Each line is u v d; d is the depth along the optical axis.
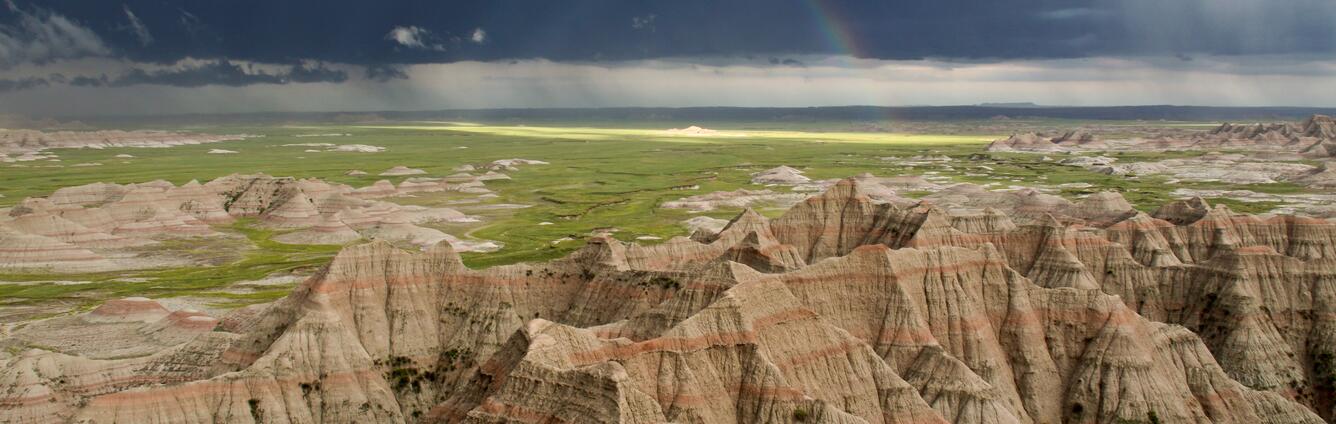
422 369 110.38
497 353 86.81
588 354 83.25
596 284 116.12
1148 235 150.88
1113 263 134.75
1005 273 115.50
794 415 84.44
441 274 117.88
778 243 139.50
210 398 95.00
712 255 133.50
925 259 112.69
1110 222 199.50
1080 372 107.31
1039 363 109.19
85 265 198.25
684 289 100.81
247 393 96.44
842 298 107.75
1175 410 101.81
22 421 98.81
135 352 131.62
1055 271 131.38
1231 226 152.12
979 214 149.38
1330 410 115.44
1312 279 125.69
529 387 77.25
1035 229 138.25
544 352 80.50
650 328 99.75
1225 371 117.88
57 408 101.56
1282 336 122.44
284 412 96.88
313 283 111.81
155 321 145.50
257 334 110.00
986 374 106.56
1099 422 103.25
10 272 191.50
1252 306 121.88
